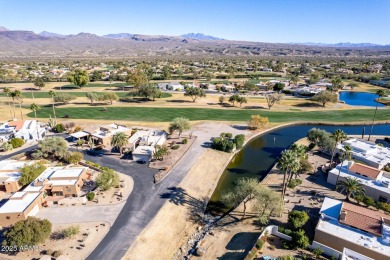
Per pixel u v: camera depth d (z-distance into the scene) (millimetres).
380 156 81312
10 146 87312
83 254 47156
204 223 57844
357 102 170500
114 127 103875
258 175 78188
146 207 60344
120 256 47250
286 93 187250
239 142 92750
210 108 144625
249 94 181625
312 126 122750
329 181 71062
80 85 185250
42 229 47750
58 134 103188
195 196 66375
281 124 121312
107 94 147750
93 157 84312
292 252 48281
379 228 48375
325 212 54250
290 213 54719
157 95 157625
